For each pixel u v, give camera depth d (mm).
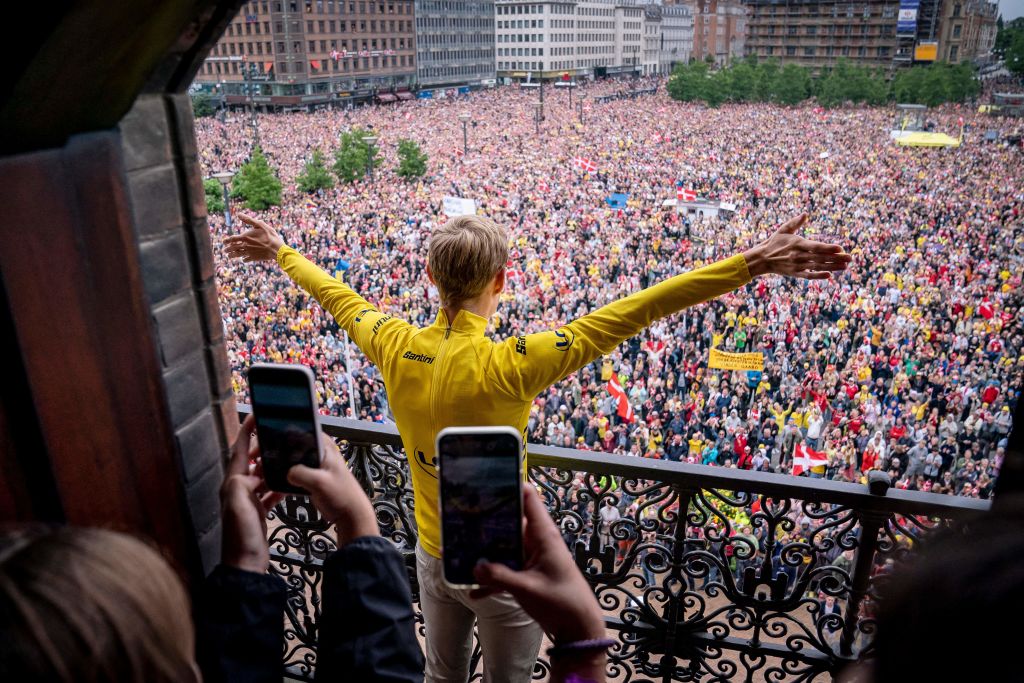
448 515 1168
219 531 1883
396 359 2012
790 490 2646
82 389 1366
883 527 2625
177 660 681
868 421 16781
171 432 1640
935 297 26234
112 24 1102
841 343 22078
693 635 2957
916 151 57750
